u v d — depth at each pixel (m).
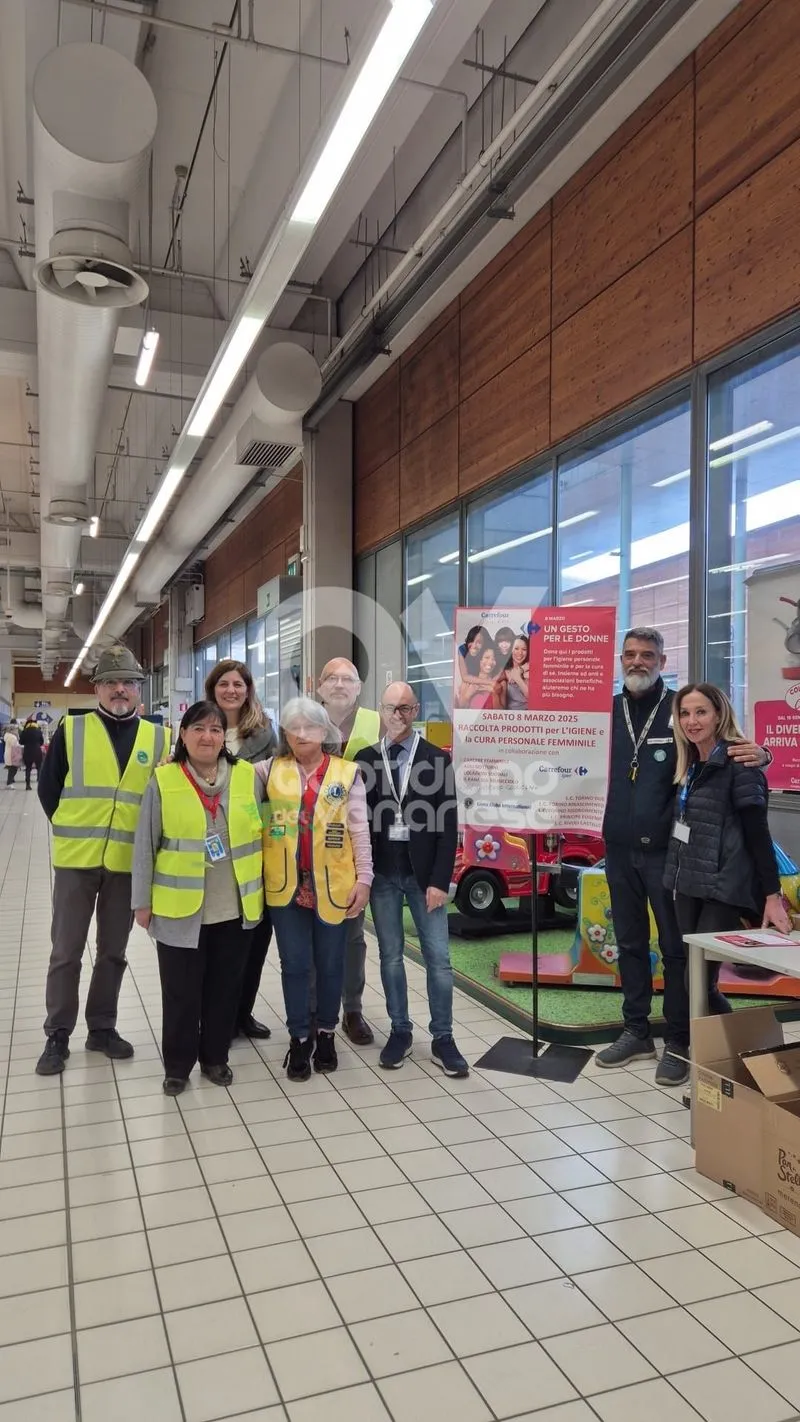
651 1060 3.29
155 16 4.53
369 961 4.83
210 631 14.98
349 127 3.23
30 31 4.48
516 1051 3.38
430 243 5.86
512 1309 1.87
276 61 5.33
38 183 4.52
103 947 3.37
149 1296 1.92
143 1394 1.64
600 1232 2.16
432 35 4.80
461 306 6.24
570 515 5.10
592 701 3.22
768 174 3.58
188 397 8.52
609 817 3.32
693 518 4.06
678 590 4.28
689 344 4.06
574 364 4.94
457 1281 1.97
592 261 4.75
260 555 11.44
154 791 3.01
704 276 3.95
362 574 8.30
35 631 30.11
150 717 3.72
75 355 5.93
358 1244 2.11
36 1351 1.76
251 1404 1.61
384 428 7.73
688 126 4.02
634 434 4.57
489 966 4.44
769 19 3.56
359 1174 2.45
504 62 5.06
